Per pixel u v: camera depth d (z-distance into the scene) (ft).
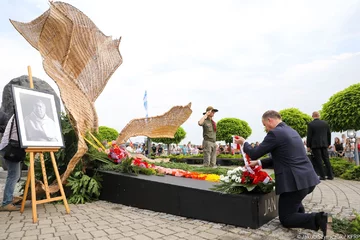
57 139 15.69
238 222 11.59
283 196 10.96
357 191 19.66
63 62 19.03
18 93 14.48
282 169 10.75
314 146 26.20
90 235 10.70
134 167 17.38
